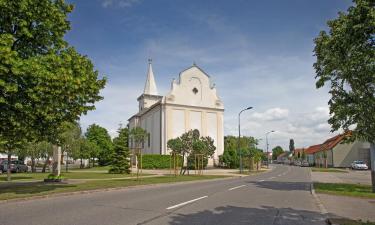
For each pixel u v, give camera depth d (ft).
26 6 51.52
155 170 171.22
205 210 39.01
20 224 29.50
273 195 58.23
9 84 47.03
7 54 45.73
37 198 48.52
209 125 209.97
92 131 261.65
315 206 45.44
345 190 67.97
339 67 33.99
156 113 208.74
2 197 45.80
